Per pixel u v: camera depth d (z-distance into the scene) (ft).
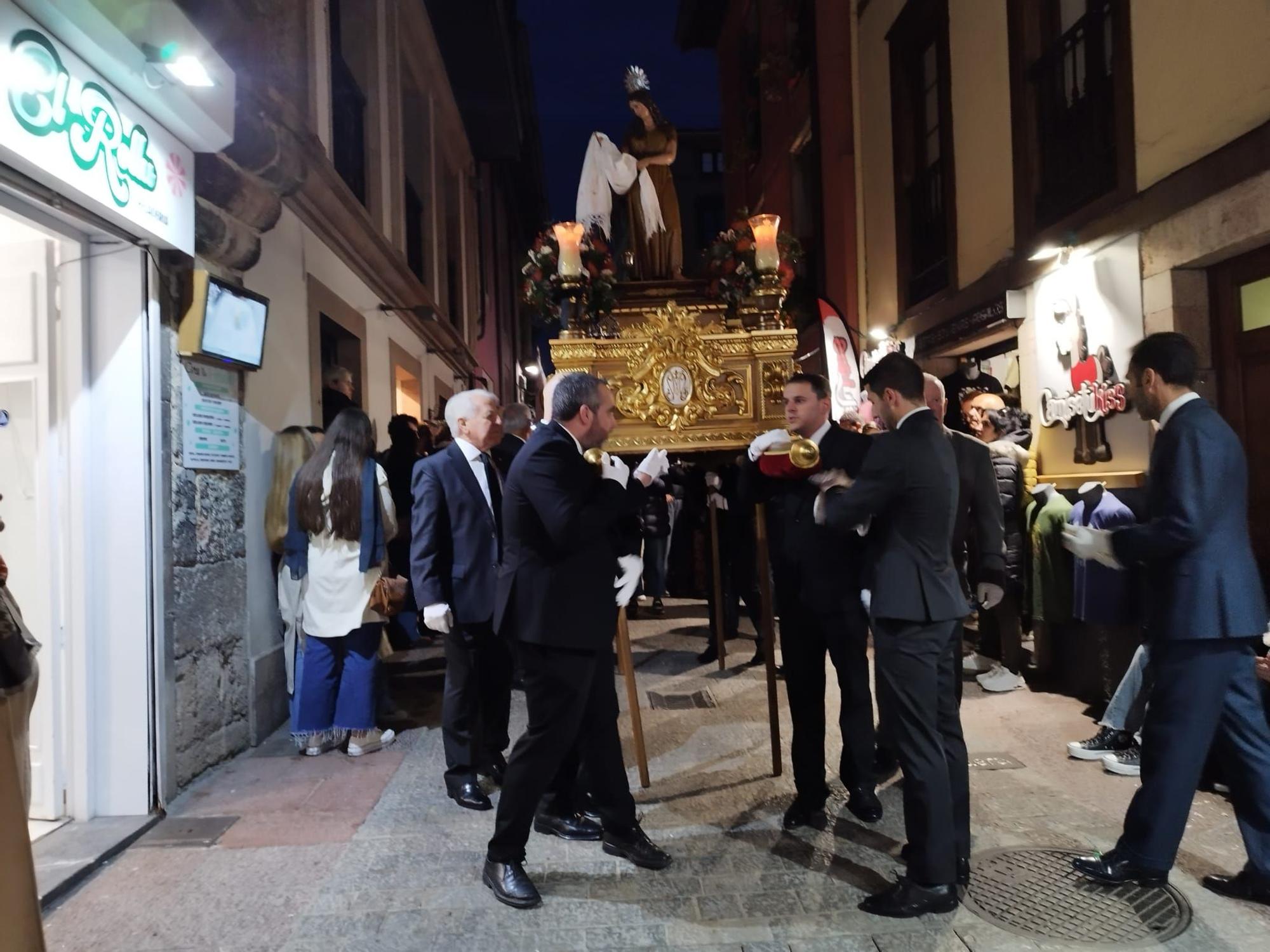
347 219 21.81
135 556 12.06
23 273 11.86
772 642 13.05
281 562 15.89
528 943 8.72
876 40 29.01
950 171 23.31
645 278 15.28
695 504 22.66
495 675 13.33
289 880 10.16
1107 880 9.52
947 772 9.10
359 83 28.25
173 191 12.28
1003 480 17.35
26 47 9.02
